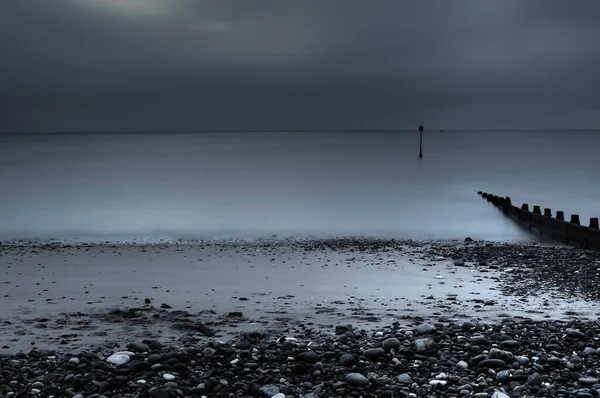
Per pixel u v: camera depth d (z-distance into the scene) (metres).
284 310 12.84
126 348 9.79
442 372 8.38
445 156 98.94
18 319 11.97
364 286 15.52
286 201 40.88
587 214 35.62
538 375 8.02
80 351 9.75
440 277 16.69
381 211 36.00
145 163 81.56
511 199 42.28
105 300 13.84
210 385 7.83
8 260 19.98
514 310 12.86
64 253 21.59
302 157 97.62
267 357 9.08
